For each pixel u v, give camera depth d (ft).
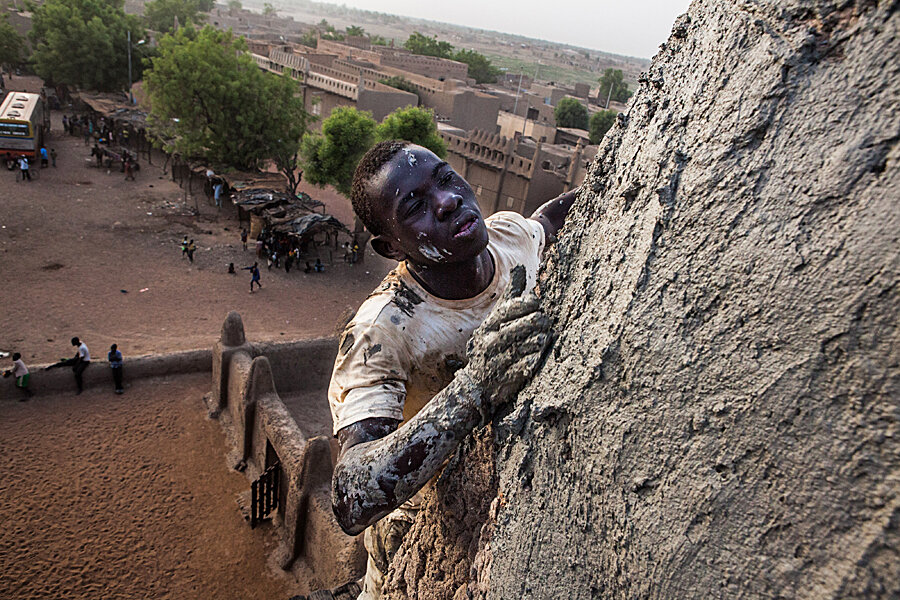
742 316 4.07
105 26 140.46
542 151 98.43
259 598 31.76
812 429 3.69
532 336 5.59
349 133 75.61
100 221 83.71
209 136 91.76
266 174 97.35
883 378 3.44
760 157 4.13
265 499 36.88
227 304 65.98
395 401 6.64
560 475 5.24
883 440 3.43
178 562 33.24
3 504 35.01
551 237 9.36
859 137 3.68
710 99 4.57
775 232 3.98
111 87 146.72
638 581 4.49
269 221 79.10
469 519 6.74
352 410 6.55
